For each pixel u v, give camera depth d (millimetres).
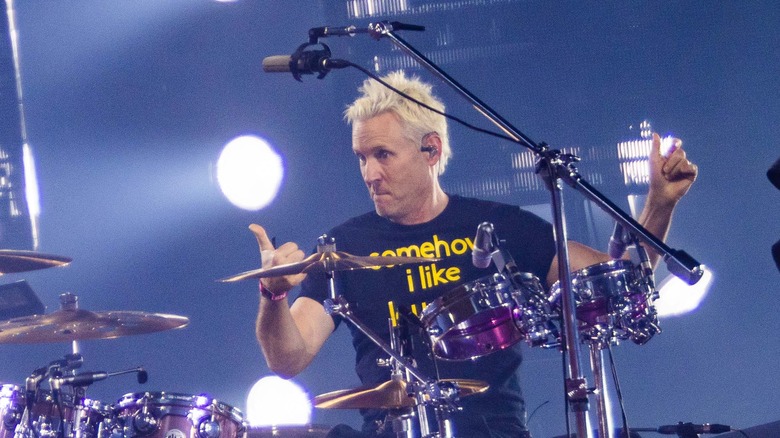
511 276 9539
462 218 12531
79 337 12539
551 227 12516
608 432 9727
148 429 11969
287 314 10953
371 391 10500
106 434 12195
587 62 22109
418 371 10141
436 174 12664
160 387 24047
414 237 12461
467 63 22047
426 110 12516
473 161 21984
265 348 11211
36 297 17062
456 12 22000
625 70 22125
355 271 12344
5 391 12117
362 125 12445
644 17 22125
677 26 22172
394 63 21891
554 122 22109
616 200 22031
